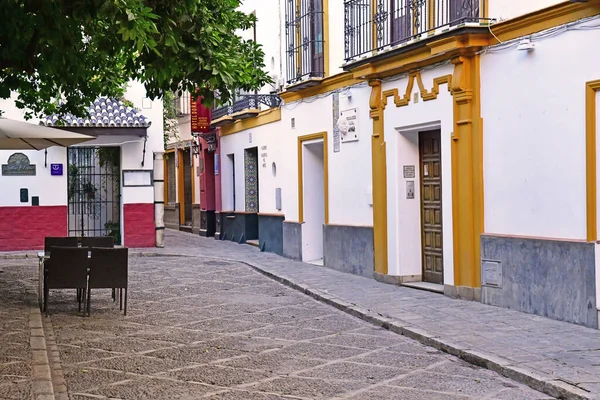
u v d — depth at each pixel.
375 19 14.39
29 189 22.02
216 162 26.92
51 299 13.02
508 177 11.16
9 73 12.34
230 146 25.47
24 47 9.61
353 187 15.96
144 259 20.33
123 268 11.46
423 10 13.14
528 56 10.67
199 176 29.52
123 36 8.26
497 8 11.30
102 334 10.02
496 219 11.47
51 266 11.30
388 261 14.38
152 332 10.19
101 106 22.12
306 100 18.17
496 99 11.38
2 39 9.56
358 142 15.66
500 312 10.86
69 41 9.32
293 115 18.98
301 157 18.62
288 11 19.27
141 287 14.85
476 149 11.77
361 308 11.57
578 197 9.82
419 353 8.78
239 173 24.61
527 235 10.79
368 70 14.30
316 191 18.81
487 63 11.56
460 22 11.65
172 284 15.33
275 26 21.05
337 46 16.45
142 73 10.84
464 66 11.88
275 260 19.27
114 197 23.09
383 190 14.46
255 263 18.56
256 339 9.72
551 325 9.77
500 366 7.68
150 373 7.87
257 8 22.56
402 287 13.83
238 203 24.95
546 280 10.35
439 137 13.52
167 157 35.66
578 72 9.77
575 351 8.21
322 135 17.33
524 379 7.27
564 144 10.05
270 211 21.55
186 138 31.75
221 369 8.05
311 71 17.48
